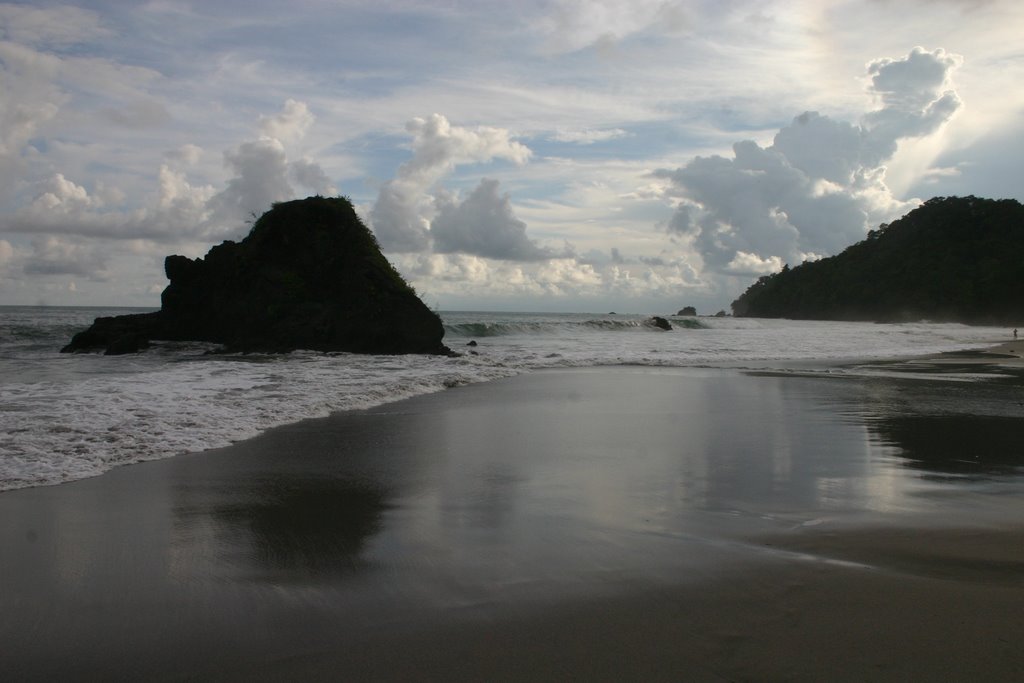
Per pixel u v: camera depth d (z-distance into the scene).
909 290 109.12
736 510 5.44
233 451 7.85
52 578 4.03
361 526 5.04
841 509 5.48
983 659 3.06
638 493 5.98
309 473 6.77
